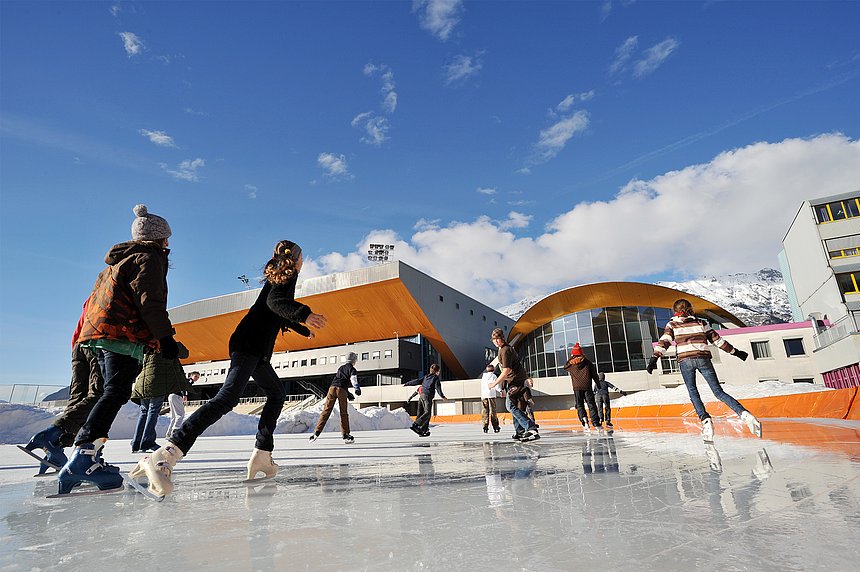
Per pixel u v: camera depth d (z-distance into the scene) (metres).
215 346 57.78
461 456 3.99
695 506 1.57
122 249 2.44
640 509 1.56
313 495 2.09
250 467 2.63
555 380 38.72
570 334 39.81
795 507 1.51
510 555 1.10
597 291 37.59
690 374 4.48
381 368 46.34
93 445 2.29
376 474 2.84
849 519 1.34
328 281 45.69
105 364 2.40
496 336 6.47
